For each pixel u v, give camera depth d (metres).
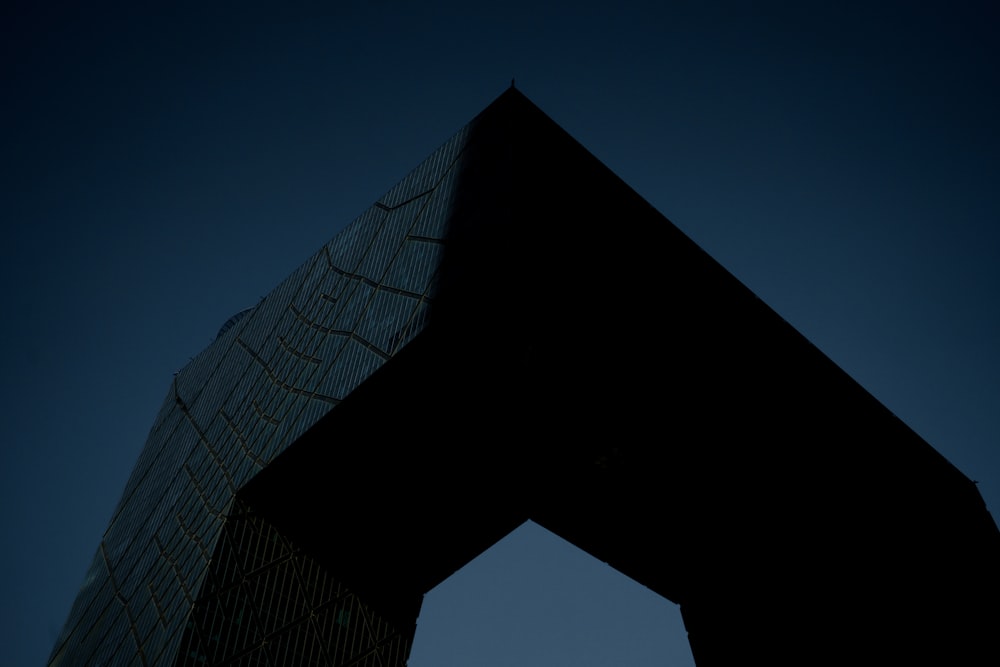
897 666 120.81
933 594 130.38
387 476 104.69
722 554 119.62
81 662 120.38
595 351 95.81
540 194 96.88
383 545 112.12
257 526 106.06
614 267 103.06
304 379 110.44
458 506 109.25
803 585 120.94
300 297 128.38
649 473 109.75
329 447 101.12
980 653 128.75
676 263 115.56
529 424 100.75
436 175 111.62
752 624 120.75
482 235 93.12
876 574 126.00
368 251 116.06
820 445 125.94
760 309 127.31
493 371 93.88
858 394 138.62
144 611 110.25
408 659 109.94
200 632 94.94
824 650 118.75
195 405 142.12
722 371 113.94
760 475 116.19
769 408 119.38
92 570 143.38
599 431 103.25
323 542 110.12
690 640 125.44
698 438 108.94
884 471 135.25
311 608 104.25
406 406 97.19
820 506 122.94
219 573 99.75
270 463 104.06
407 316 96.06
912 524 134.88
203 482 119.12
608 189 110.44
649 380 102.88
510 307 88.00
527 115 105.75
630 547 119.75
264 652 97.94
